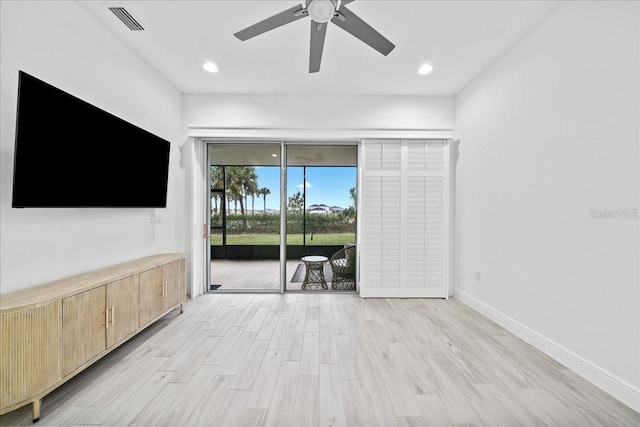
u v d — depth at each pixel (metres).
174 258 2.84
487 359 2.10
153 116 3.00
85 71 2.16
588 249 1.85
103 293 1.92
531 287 2.35
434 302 3.47
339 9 1.58
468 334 2.54
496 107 2.81
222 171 4.02
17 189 1.56
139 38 2.49
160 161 2.87
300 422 1.48
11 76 1.66
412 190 3.65
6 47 1.63
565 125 2.03
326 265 3.94
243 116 3.58
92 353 1.82
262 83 3.32
